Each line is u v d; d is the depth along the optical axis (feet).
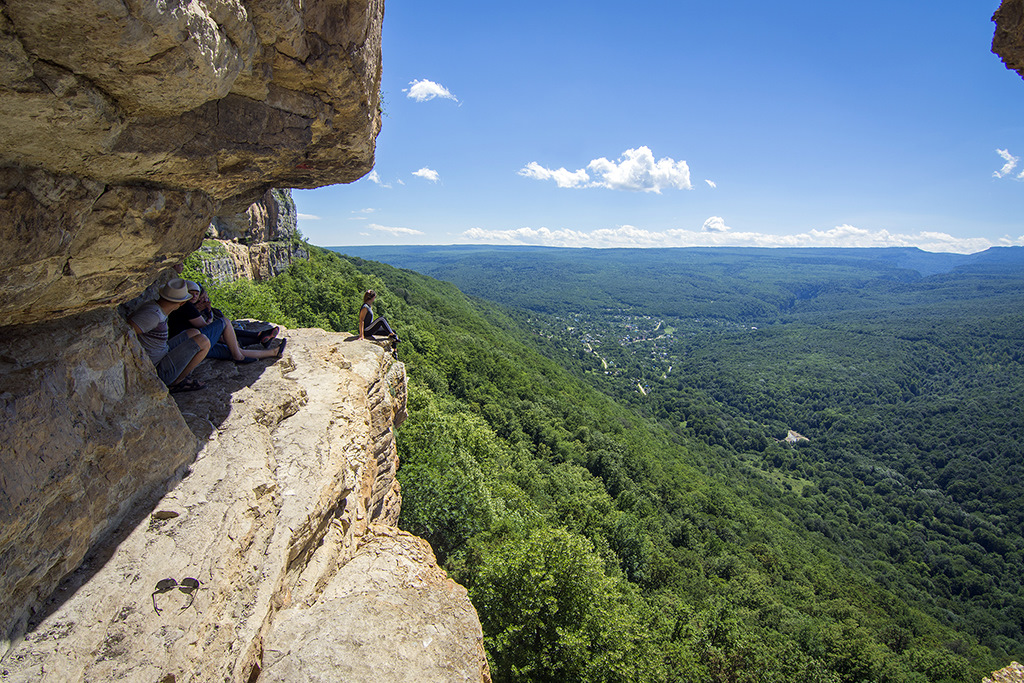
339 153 18.04
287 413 20.34
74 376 11.58
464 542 57.11
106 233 10.77
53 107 7.76
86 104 8.20
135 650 9.95
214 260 86.22
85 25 7.00
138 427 13.39
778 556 169.27
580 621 39.93
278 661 12.61
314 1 11.92
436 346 201.57
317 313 152.66
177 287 17.56
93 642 9.78
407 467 56.34
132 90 8.76
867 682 86.38
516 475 109.70
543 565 41.29
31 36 6.82
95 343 12.50
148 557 11.67
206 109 11.23
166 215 12.17
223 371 21.43
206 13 8.85
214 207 14.29
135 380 13.98
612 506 128.98
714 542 156.87
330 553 16.99
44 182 8.67
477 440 93.45
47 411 10.56
